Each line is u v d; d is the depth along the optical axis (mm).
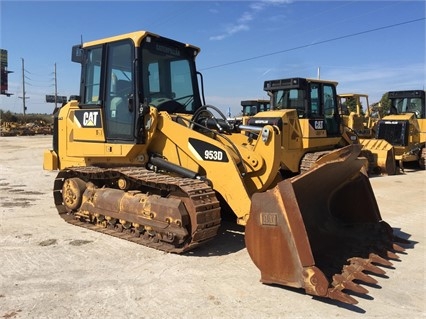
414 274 4887
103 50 6520
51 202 8852
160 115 6129
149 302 4082
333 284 4082
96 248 5676
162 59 6555
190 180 5551
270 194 4246
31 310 3879
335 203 5738
